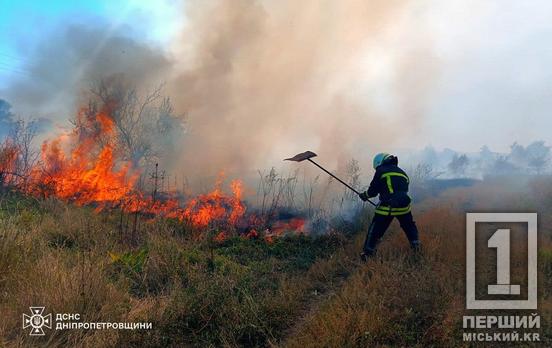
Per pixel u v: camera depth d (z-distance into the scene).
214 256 5.98
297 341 3.60
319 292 4.96
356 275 5.08
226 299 4.27
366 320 3.65
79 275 4.27
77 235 6.17
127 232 6.49
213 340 3.75
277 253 6.50
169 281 4.96
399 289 4.23
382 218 5.61
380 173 5.87
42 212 7.21
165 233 6.43
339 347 3.38
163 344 3.65
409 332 3.60
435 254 5.43
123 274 4.90
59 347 3.42
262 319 4.00
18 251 4.64
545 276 4.77
